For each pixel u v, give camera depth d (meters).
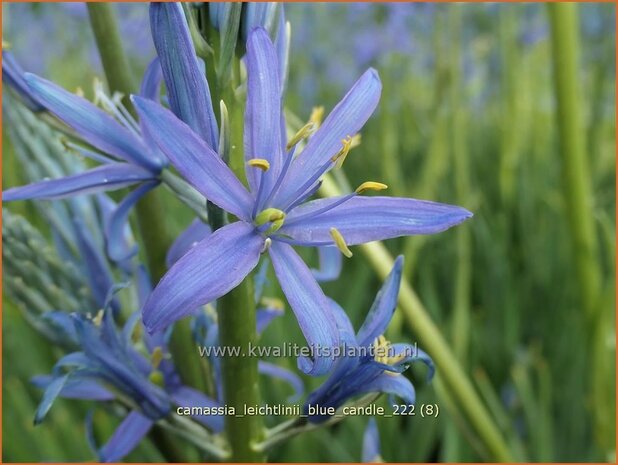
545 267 0.53
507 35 0.52
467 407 0.29
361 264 0.48
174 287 0.13
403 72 0.68
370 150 0.69
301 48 0.76
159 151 0.18
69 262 0.21
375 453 0.22
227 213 0.15
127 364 0.18
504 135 0.53
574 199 0.30
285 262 0.15
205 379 0.20
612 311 0.31
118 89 0.20
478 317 0.50
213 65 0.15
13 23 0.77
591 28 0.67
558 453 0.43
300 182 0.15
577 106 0.29
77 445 0.37
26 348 0.42
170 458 0.21
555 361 0.49
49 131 0.21
